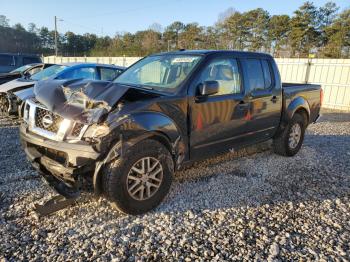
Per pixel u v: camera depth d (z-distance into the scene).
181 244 2.76
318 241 2.92
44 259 2.49
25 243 2.68
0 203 3.32
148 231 2.94
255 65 4.59
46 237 2.78
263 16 47.31
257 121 4.55
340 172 4.88
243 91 4.25
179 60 4.02
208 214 3.31
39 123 3.29
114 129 2.84
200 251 2.68
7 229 2.86
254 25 48.19
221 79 3.98
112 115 2.89
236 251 2.70
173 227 3.03
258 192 3.95
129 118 2.94
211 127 3.81
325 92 14.19
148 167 3.17
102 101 2.92
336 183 4.41
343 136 7.75
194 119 3.58
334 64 13.73
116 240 2.78
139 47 52.72
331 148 6.38
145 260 2.54
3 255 2.51
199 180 4.23
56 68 8.52
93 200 3.46
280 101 5.00
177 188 3.92
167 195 3.69
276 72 4.94
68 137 2.96
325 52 36.41
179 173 4.44
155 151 3.18
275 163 5.15
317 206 3.64
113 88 3.08
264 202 3.67
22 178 3.99
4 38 71.69
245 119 4.30
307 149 6.16
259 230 3.05
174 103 3.36
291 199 3.80
